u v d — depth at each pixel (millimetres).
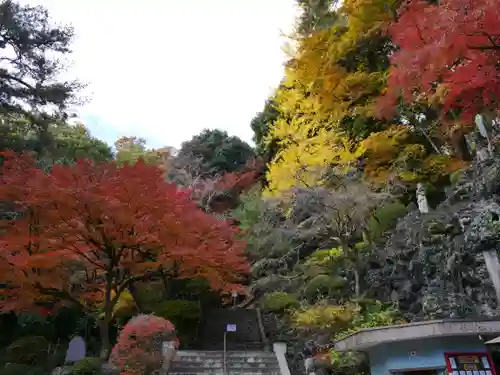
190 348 15242
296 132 17797
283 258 19047
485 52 7074
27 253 11156
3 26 15430
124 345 10195
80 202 11109
